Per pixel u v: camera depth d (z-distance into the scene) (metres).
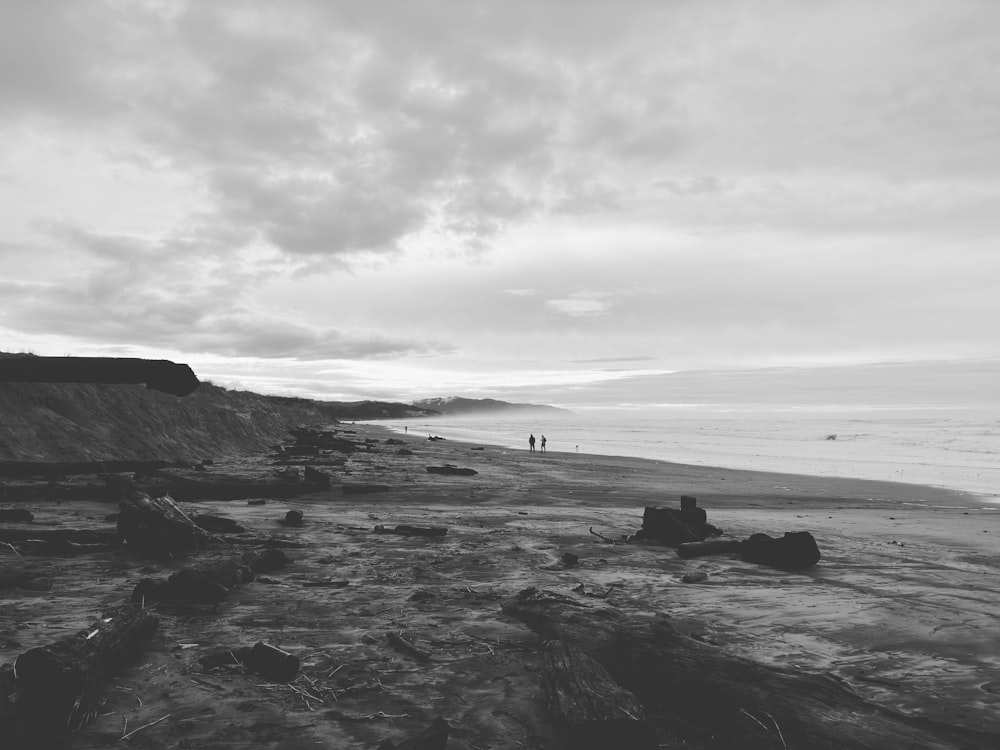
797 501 19.70
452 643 4.89
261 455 31.02
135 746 3.10
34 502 12.16
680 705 3.84
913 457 43.19
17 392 19.23
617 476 27.28
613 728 3.19
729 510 16.84
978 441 56.88
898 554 10.27
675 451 51.88
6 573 6.50
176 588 5.82
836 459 42.34
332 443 40.75
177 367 5.42
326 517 12.44
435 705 3.77
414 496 17.31
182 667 4.13
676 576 8.11
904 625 5.93
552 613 5.27
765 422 110.25
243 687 3.87
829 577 8.23
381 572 7.55
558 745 3.33
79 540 8.27
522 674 4.29
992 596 7.18
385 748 3.10
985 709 4.06
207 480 15.87
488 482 22.44
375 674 4.21
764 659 4.93
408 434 94.12
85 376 5.36
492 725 3.51
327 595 6.30
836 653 5.15
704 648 4.45
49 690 3.10
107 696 3.61
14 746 2.85
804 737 3.47
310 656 4.49
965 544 11.62
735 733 3.50
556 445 62.41
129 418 23.59
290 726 3.39
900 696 4.26
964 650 5.24
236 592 6.25
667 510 11.17
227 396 46.59
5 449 16.66
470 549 9.39
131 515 8.16
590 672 3.79
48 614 5.19
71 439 19.27
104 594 5.91
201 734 3.25
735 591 7.27
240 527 10.01
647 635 4.55
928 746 3.47
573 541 10.60
